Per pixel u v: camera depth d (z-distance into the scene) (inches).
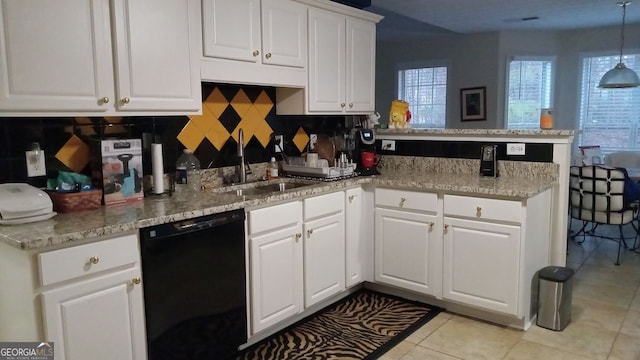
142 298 82.7
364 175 137.8
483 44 272.7
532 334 114.4
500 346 108.7
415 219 127.5
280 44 119.7
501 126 274.8
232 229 97.1
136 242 81.3
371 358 104.0
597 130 267.3
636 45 250.1
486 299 118.0
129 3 89.7
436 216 123.7
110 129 101.8
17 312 74.5
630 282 147.7
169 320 86.7
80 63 84.2
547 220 126.7
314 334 115.6
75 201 88.1
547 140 128.2
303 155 147.3
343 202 128.6
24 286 71.2
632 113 256.2
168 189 111.3
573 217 179.8
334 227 126.0
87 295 75.7
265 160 136.9
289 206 111.4
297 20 124.2
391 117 155.3
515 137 132.8
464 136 140.4
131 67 90.8
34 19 78.2
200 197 104.5
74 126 96.4
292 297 114.4
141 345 83.0
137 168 99.0
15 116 80.0
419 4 187.9
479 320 122.5
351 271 133.5
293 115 141.2
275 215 107.7
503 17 220.8
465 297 121.4
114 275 78.7
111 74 88.5
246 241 102.0
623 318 122.1
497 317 120.0
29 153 90.4
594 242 193.0
